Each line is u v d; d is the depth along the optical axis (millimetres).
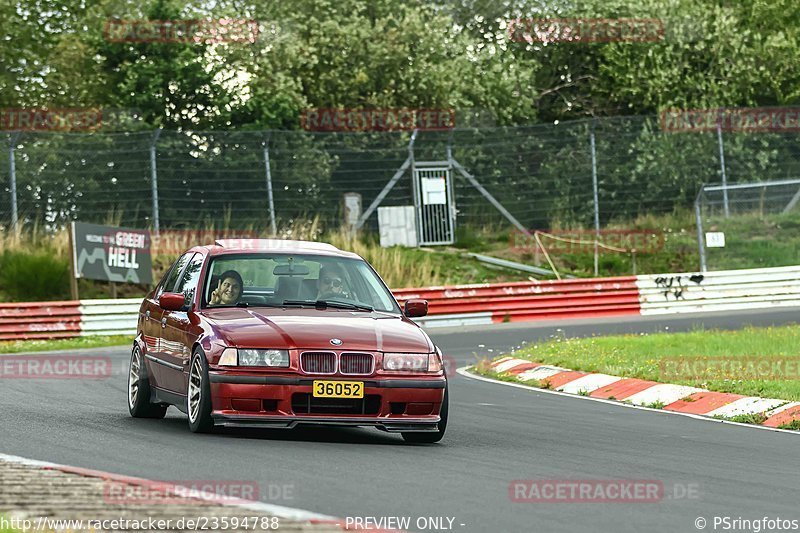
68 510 12797
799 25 89250
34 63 75875
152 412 24047
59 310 52719
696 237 73500
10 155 63562
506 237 72125
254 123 71500
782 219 70812
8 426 21016
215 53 73812
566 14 86438
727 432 24047
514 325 56844
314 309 22219
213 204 66875
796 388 28203
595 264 69500
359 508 13891
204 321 21250
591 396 31266
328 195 69500
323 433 22188
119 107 70062
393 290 58188
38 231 63688
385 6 83750
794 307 62750
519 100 82688
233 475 15953
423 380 20578
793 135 80125
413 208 70188
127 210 65375
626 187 76188
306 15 80750
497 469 17750
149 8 74125
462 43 83562
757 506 15289
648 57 84688
